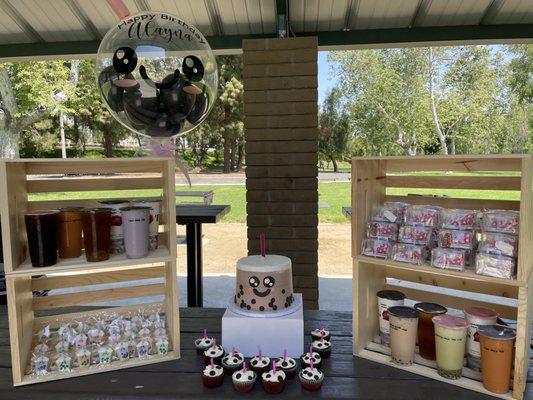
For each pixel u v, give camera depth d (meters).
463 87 18.31
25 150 19.80
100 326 1.34
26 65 13.43
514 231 1.02
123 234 1.21
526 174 0.93
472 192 6.00
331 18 3.01
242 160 24.02
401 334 1.11
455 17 2.97
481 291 1.31
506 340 0.96
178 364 1.16
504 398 0.97
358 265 1.19
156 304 1.54
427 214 1.17
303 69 2.80
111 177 1.44
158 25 1.21
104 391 1.02
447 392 1.00
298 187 2.87
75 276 1.45
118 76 1.20
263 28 3.16
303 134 2.84
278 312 1.19
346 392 1.00
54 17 3.07
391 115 19.44
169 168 1.20
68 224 1.17
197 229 2.87
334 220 7.88
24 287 1.19
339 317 1.50
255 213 2.91
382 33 3.13
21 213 1.18
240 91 19.81
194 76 1.26
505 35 3.02
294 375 1.07
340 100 21.00
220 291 3.51
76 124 20.33
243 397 0.99
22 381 1.06
